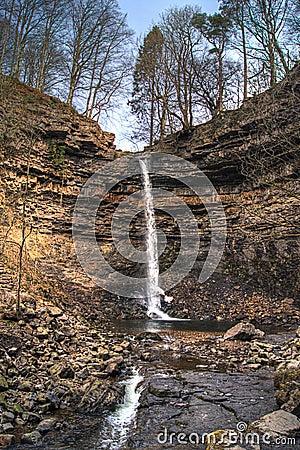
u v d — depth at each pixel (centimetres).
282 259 1731
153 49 2648
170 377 773
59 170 1864
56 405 601
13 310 936
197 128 2078
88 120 2027
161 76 2648
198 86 2550
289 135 1229
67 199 1884
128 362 896
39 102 1841
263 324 1503
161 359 929
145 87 2816
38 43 2341
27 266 1416
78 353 873
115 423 559
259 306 1653
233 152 1847
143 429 538
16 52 2123
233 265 1916
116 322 1509
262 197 1844
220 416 580
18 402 579
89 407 602
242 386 720
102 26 2434
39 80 2223
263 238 1803
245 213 1906
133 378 779
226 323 1533
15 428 517
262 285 1769
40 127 1794
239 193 2005
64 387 656
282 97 1290
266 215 1755
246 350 1032
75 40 2398
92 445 487
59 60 2425
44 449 470
